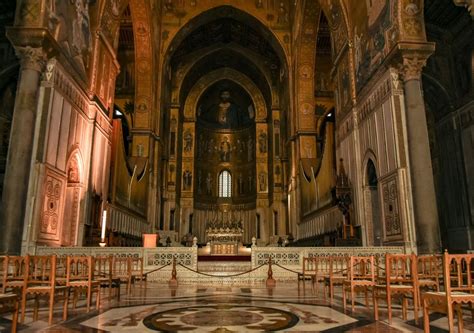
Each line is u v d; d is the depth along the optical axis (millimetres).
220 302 7727
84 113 15266
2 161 18094
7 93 18750
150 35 24969
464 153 18203
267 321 5637
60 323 5551
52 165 12609
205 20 30000
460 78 18688
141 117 25594
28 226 11422
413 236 12023
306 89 26328
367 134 15281
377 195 15359
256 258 13180
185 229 35062
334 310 6711
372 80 14750
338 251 12961
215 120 43250
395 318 5996
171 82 34438
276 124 34062
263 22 28812
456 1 9625
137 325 5367
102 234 13664
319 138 26859
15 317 4852
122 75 30359
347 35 17344
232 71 38594
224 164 42125
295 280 13078
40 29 11688
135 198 22359
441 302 4605
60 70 12953
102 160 17141
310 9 23969
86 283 6688
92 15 15922
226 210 40281
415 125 12273
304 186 25250
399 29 12719
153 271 11617
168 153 33031
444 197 19438
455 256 4629
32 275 7965
